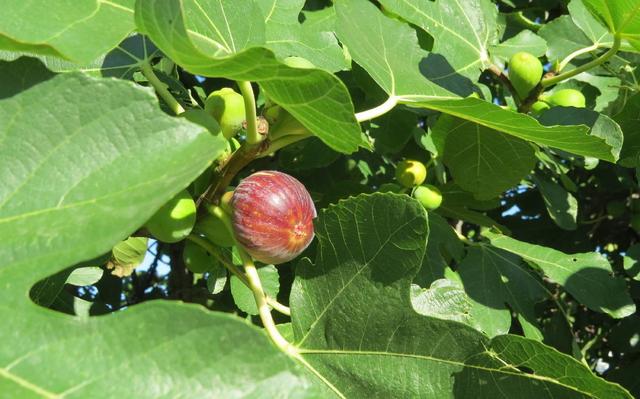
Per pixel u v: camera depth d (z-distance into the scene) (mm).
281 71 376
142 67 527
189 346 294
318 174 907
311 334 481
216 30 509
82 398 282
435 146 747
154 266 1059
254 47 354
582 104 715
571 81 867
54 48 351
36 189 345
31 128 353
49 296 527
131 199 333
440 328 449
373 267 468
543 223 1015
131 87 359
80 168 350
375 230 466
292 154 842
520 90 694
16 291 307
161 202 318
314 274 486
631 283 940
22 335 293
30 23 408
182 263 956
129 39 558
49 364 288
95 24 425
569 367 416
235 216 471
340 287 476
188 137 357
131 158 351
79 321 296
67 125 355
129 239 647
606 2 574
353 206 469
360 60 571
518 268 759
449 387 451
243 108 480
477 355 443
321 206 852
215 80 834
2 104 354
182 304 297
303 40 612
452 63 684
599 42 785
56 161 351
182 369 292
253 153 463
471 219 861
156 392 288
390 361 462
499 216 1029
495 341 435
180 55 373
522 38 807
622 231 1082
